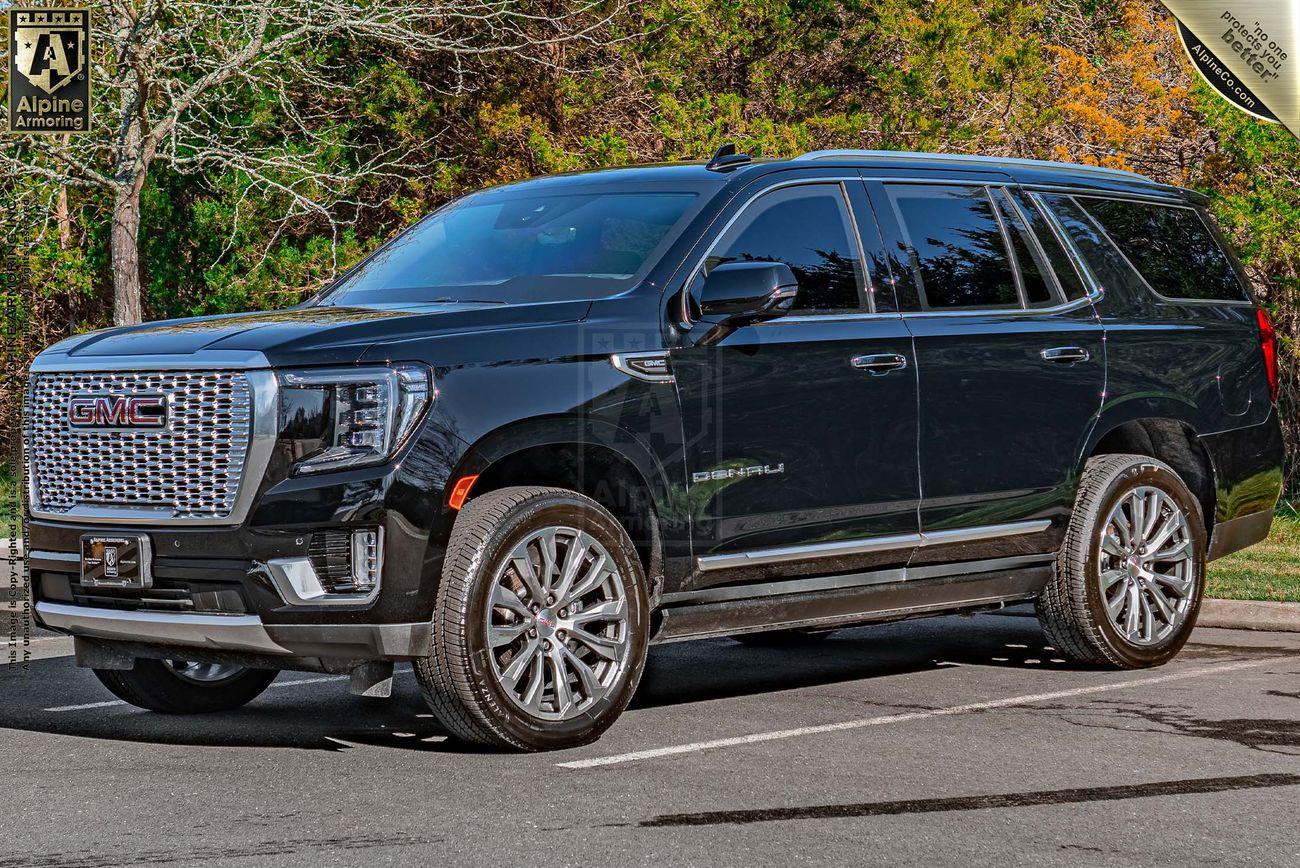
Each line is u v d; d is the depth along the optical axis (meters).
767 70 21.11
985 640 9.45
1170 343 8.30
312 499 5.79
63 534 6.24
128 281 15.80
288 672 8.51
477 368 6.02
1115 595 8.13
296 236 20.22
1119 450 8.46
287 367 5.85
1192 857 4.77
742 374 6.68
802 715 7.02
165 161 18.50
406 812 5.28
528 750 6.17
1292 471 16.84
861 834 5.00
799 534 6.89
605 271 6.77
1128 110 19.92
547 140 19.23
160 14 17.03
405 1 18.50
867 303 7.19
